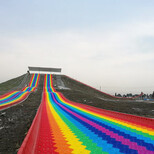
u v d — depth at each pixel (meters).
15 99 30.69
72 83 68.56
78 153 5.28
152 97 68.25
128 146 6.05
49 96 37.22
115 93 86.31
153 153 5.29
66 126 9.95
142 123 10.96
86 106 23.83
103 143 6.43
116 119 12.80
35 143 6.39
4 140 8.30
